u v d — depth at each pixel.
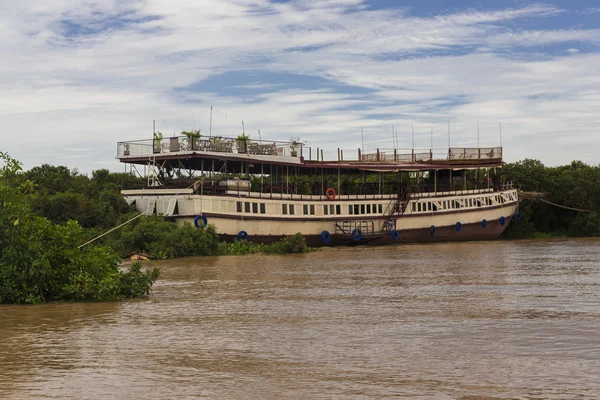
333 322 21.78
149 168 63.25
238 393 13.70
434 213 75.12
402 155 80.75
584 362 15.90
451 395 13.40
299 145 68.38
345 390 13.82
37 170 75.81
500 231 82.31
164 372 15.40
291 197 65.75
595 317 22.08
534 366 15.58
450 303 25.78
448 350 17.36
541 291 29.20
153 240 54.75
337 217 68.75
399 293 29.19
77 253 28.03
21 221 27.45
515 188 87.25
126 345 18.36
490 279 34.47
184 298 28.19
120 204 61.41
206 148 61.12
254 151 64.69
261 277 37.19
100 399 13.41
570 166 100.81
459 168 77.88
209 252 55.44
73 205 57.81
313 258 52.06
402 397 13.30
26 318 22.88
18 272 26.69
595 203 88.69
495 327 20.41
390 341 18.59
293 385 14.24
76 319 22.66
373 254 55.94
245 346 18.14
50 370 15.63
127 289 28.50
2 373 15.38
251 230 62.19
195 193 59.44
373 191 76.44
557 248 61.28
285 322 21.89
